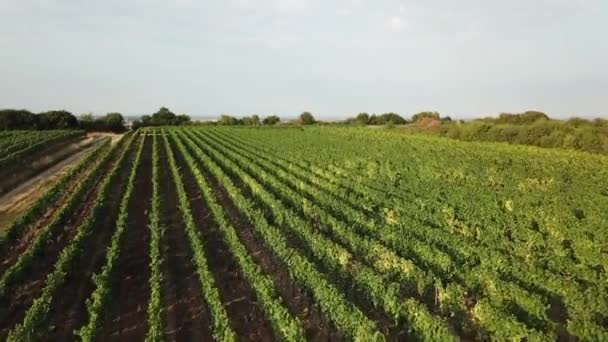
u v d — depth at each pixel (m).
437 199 28.42
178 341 14.41
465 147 59.38
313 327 15.25
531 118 82.06
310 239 20.52
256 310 16.31
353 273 17.39
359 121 137.12
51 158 56.88
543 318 13.71
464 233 22.14
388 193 29.97
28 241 24.20
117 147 61.28
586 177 38.03
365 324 13.06
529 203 27.12
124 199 29.11
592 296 14.07
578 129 63.59
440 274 17.53
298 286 17.47
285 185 32.00
